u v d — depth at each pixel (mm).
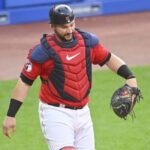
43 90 17484
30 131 26547
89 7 57875
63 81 17109
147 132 25938
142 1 59406
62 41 16984
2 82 35688
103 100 30812
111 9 58625
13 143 25094
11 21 55750
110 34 49844
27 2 56281
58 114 17328
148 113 28500
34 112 29219
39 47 16953
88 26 53719
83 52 17188
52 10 16766
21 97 17328
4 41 48656
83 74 17281
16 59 42156
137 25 53281
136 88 17938
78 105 17406
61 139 17219
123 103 17641
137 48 44250
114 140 25094
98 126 26922
